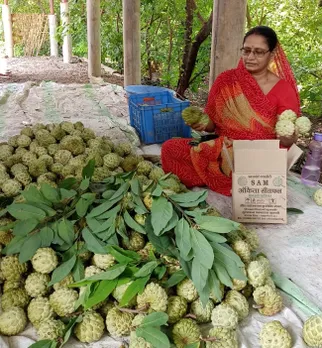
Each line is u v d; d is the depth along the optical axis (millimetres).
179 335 2143
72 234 2527
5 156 3961
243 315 2320
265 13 9086
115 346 2160
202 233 2467
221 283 2369
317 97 6805
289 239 3168
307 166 4020
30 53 14984
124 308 2209
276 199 3279
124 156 4309
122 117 6000
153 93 5422
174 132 5059
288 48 8227
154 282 2295
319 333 2119
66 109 6336
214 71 5023
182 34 8828
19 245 2422
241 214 3330
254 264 2424
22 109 6262
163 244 2434
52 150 3945
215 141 3725
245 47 3514
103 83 8336
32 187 2725
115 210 2643
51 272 2396
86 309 2129
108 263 2391
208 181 3836
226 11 4738
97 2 9508
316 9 8250
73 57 14039
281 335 2115
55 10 16672
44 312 2219
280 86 3576
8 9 14125
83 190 2834
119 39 10766
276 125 3480
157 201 2619
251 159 3203
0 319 2182
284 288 2586
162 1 8750
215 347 2066
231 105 3645
